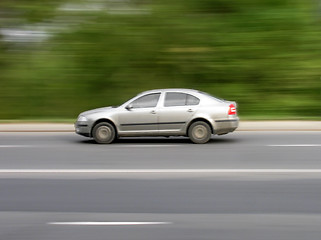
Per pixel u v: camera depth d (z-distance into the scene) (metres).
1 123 19.17
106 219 5.88
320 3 22.72
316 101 22.41
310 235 5.25
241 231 5.38
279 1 22.78
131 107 12.77
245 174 8.46
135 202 6.65
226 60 22.72
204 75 22.84
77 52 22.80
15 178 8.30
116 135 12.80
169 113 12.63
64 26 22.86
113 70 22.89
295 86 22.52
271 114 22.58
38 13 22.72
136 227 5.55
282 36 22.55
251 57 22.64
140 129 12.71
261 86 22.69
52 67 22.86
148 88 22.97
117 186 7.62
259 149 11.63
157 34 22.77
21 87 22.84
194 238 5.17
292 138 13.95
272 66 22.56
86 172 8.79
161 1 22.84
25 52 22.94
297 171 8.72
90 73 22.86
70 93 22.89
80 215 6.06
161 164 9.55
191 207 6.38
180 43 22.80
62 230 5.46
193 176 8.34
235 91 22.72
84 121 12.86
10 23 22.81
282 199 6.75
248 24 22.67
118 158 10.37
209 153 10.99
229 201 6.66
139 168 9.14
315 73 22.36
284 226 5.55
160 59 22.83
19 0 22.78
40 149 11.99
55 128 17.14
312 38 22.50
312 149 11.62
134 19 22.83
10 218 5.95
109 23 22.78
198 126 12.63
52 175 8.54
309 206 6.39
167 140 13.58
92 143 13.06
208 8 22.80
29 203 6.64
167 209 6.30
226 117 12.57
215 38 22.70
